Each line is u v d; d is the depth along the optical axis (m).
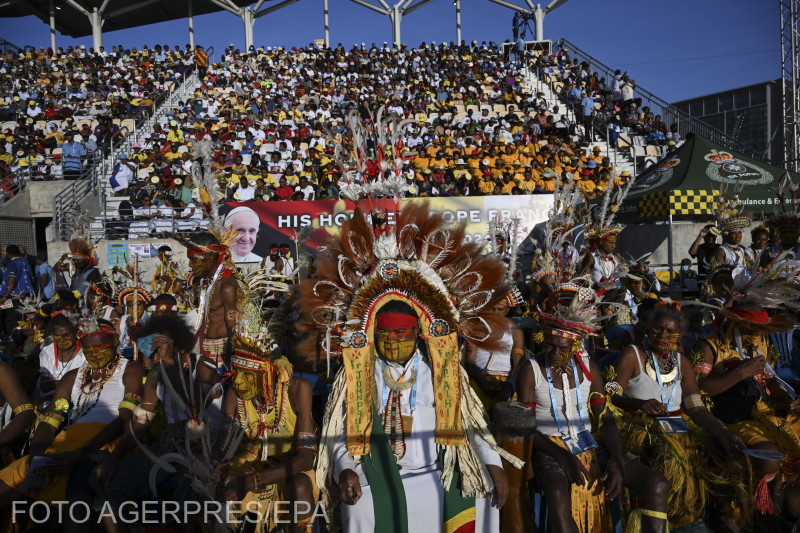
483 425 3.56
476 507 3.42
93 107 23.38
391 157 3.70
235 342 3.50
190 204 14.46
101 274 8.41
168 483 3.92
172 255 13.69
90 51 31.55
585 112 22.73
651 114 22.64
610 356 4.86
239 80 26.38
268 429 3.59
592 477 3.74
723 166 9.30
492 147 18.02
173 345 4.32
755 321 4.42
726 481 4.06
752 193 8.94
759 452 3.92
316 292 3.64
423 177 15.80
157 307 5.95
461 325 3.68
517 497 3.61
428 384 3.59
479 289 3.63
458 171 16.00
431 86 26.19
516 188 14.94
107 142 19.67
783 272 4.58
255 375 3.46
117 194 16.97
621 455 3.70
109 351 4.16
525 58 30.05
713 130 21.33
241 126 20.25
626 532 3.62
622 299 6.70
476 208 13.60
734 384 4.46
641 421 4.10
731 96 26.02
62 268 11.99
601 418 3.88
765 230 7.43
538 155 18.47
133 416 3.94
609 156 20.56
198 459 3.47
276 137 20.12
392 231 3.62
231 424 3.57
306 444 3.56
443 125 20.91
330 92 25.47
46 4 34.50
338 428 3.53
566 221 5.95
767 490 4.08
